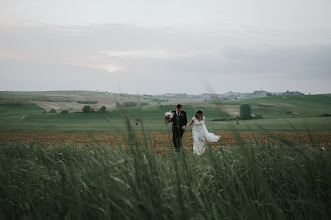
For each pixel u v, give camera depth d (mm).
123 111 2475
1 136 39281
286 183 3299
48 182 3906
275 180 3346
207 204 2805
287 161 3773
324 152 3311
